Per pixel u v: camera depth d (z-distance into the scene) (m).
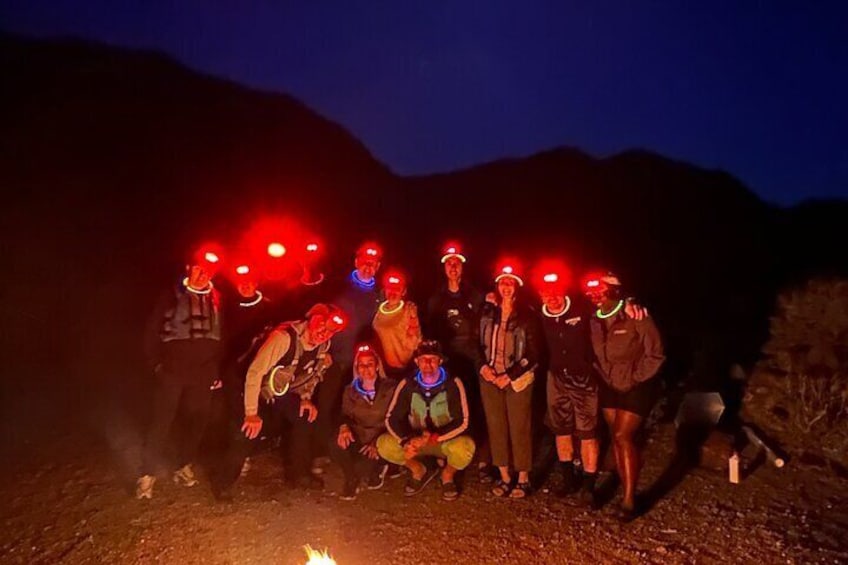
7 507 5.48
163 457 5.55
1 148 10.99
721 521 5.11
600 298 5.04
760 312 8.52
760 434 6.30
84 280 9.62
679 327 8.57
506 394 5.53
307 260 6.05
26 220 10.18
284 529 5.17
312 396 5.58
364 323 5.98
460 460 5.57
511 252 10.96
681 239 11.30
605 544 4.89
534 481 5.90
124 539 5.03
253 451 5.85
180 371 5.35
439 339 6.08
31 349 8.53
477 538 5.02
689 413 6.39
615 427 5.17
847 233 11.28
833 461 5.86
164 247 10.34
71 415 7.12
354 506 5.52
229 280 5.87
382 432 5.76
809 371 6.70
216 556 4.83
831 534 4.86
